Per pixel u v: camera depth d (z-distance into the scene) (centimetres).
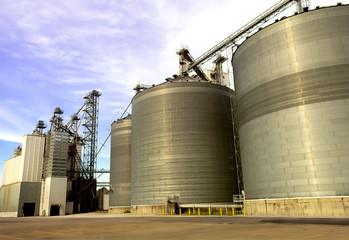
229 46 6575
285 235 1417
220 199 5538
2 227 2966
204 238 1412
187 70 7594
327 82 3456
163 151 5853
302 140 3475
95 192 11075
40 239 1620
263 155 3869
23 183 8338
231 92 6431
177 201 5506
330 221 2302
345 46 3484
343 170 3162
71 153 10612
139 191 6059
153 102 6262
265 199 3750
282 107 3725
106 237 1630
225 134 6012
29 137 8800
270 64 3969
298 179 3431
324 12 3669
